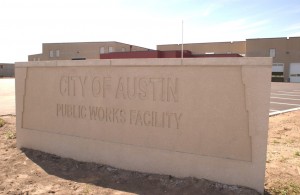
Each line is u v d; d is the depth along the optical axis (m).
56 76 6.64
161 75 5.32
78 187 5.04
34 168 5.96
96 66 6.06
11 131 9.14
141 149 5.58
